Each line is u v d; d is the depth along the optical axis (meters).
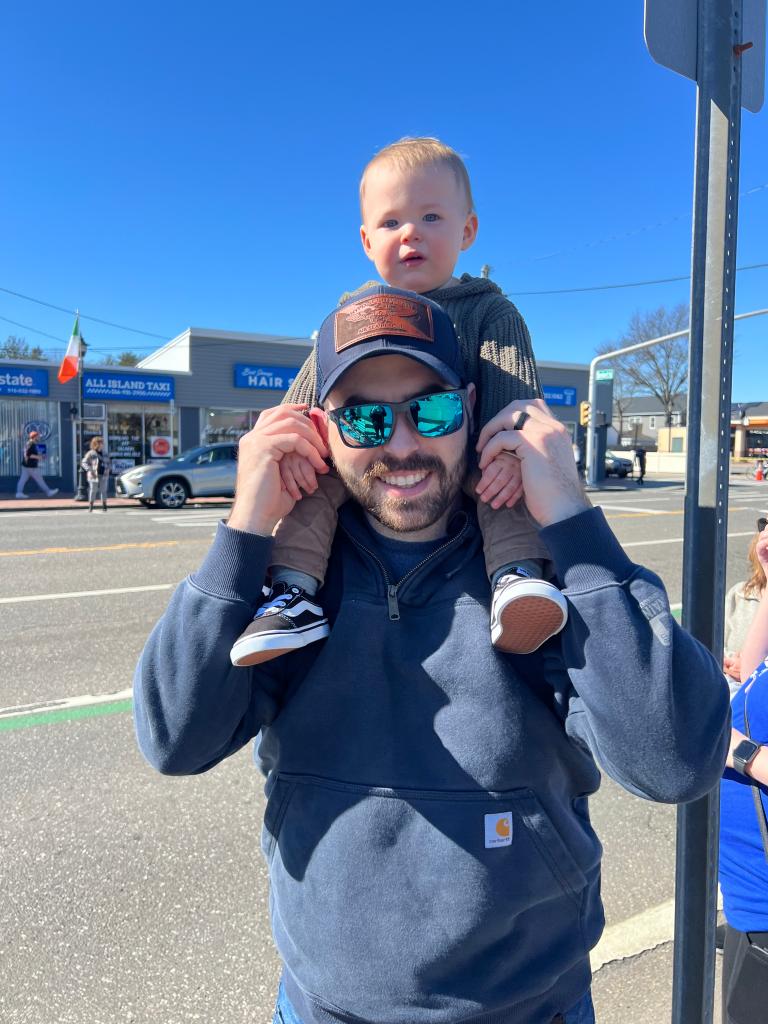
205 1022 2.19
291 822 1.25
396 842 1.17
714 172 1.45
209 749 1.20
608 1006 2.23
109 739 4.05
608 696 1.07
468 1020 1.15
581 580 1.12
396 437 1.22
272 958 2.44
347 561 1.33
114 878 2.84
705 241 1.46
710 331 1.46
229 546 1.19
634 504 18.19
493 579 1.25
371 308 1.24
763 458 48.25
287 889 1.25
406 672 1.23
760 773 1.73
